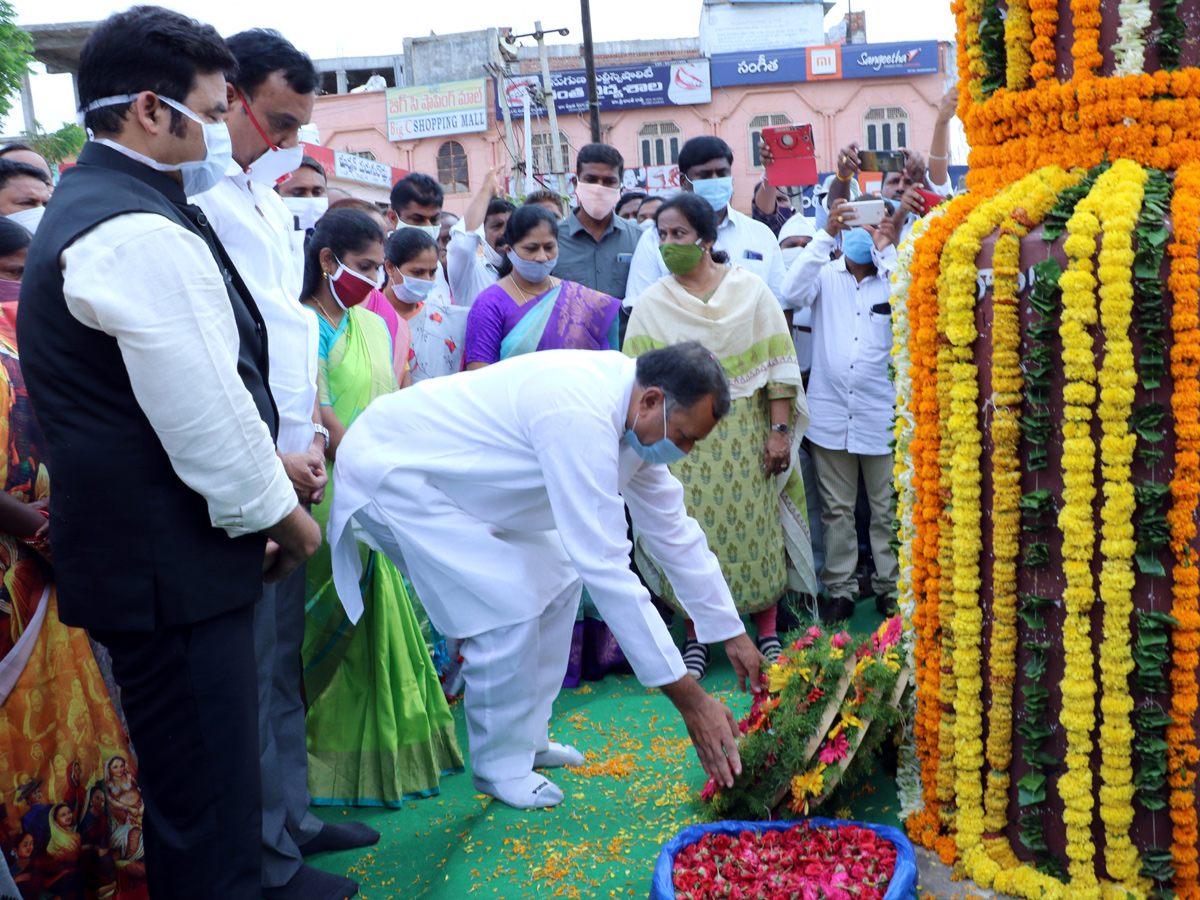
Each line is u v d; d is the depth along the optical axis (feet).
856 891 6.98
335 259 10.14
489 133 78.43
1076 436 6.74
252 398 6.29
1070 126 7.04
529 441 8.51
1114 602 6.75
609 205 14.97
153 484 5.75
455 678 12.82
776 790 8.42
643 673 8.08
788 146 17.53
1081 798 6.98
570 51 86.28
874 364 13.64
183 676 5.93
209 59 6.02
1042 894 7.14
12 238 8.54
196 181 6.41
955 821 7.73
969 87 7.84
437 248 13.48
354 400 10.35
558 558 9.48
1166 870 6.85
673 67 77.71
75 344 5.58
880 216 13.53
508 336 12.96
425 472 9.00
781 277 15.48
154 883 6.15
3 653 6.96
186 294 5.57
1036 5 7.05
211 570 5.96
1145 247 6.43
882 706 8.37
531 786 9.15
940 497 7.73
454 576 8.95
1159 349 6.50
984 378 7.27
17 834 7.02
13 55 51.21
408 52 81.76
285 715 8.92
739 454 12.85
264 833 7.94
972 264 7.23
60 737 7.15
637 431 8.39
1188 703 6.72
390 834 9.39
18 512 6.88
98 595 5.74
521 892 7.73
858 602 15.03
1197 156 6.73
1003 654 7.32
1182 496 6.55
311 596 9.84
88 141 6.01
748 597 12.87
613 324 13.74
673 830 8.56
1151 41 6.80
